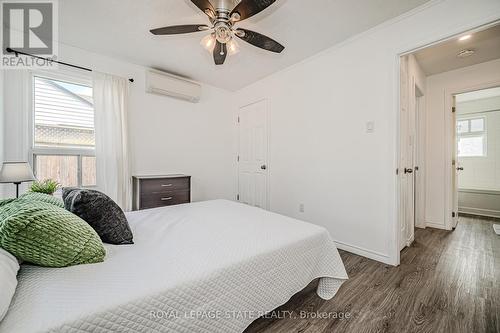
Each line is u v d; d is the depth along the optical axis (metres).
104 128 2.64
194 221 1.66
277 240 1.30
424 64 2.91
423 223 3.27
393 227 2.06
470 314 1.39
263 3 1.37
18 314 0.64
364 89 2.25
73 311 0.67
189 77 3.45
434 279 1.81
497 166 4.09
